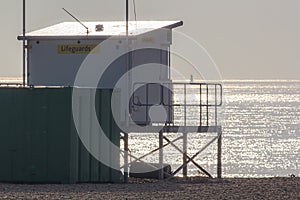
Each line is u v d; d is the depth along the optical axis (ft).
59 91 284.82
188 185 287.07
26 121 286.25
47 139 285.84
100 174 293.64
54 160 285.84
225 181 307.17
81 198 252.42
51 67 315.37
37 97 285.64
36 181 286.46
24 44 317.22
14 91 286.66
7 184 284.00
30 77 317.22
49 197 253.44
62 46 313.94
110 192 265.75
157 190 272.51
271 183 293.64
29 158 286.46
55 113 285.23
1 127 287.48
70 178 285.43
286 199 254.88
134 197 255.70
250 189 274.98
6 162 287.69
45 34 316.81
